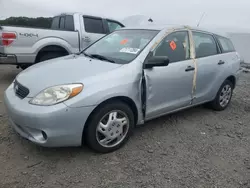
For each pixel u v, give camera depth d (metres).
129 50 3.97
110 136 3.44
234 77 5.46
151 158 3.44
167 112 4.21
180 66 4.18
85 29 7.75
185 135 4.20
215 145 3.94
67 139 3.10
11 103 3.26
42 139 3.06
